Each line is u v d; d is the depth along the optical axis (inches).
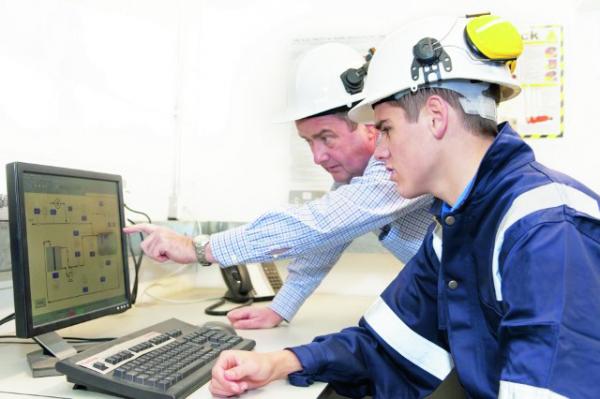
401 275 42.1
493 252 28.0
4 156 47.9
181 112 84.3
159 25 78.5
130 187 69.9
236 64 84.4
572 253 23.2
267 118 82.9
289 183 81.7
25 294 33.4
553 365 20.9
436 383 37.4
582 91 73.9
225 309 61.8
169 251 46.2
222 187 84.1
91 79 61.8
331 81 50.1
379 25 80.3
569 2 74.4
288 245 45.6
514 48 30.6
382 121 33.4
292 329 51.5
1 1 47.8
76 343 41.0
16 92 49.6
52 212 37.8
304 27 82.7
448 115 30.6
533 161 29.7
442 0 77.8
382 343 38.8
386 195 45.5
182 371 30.3
